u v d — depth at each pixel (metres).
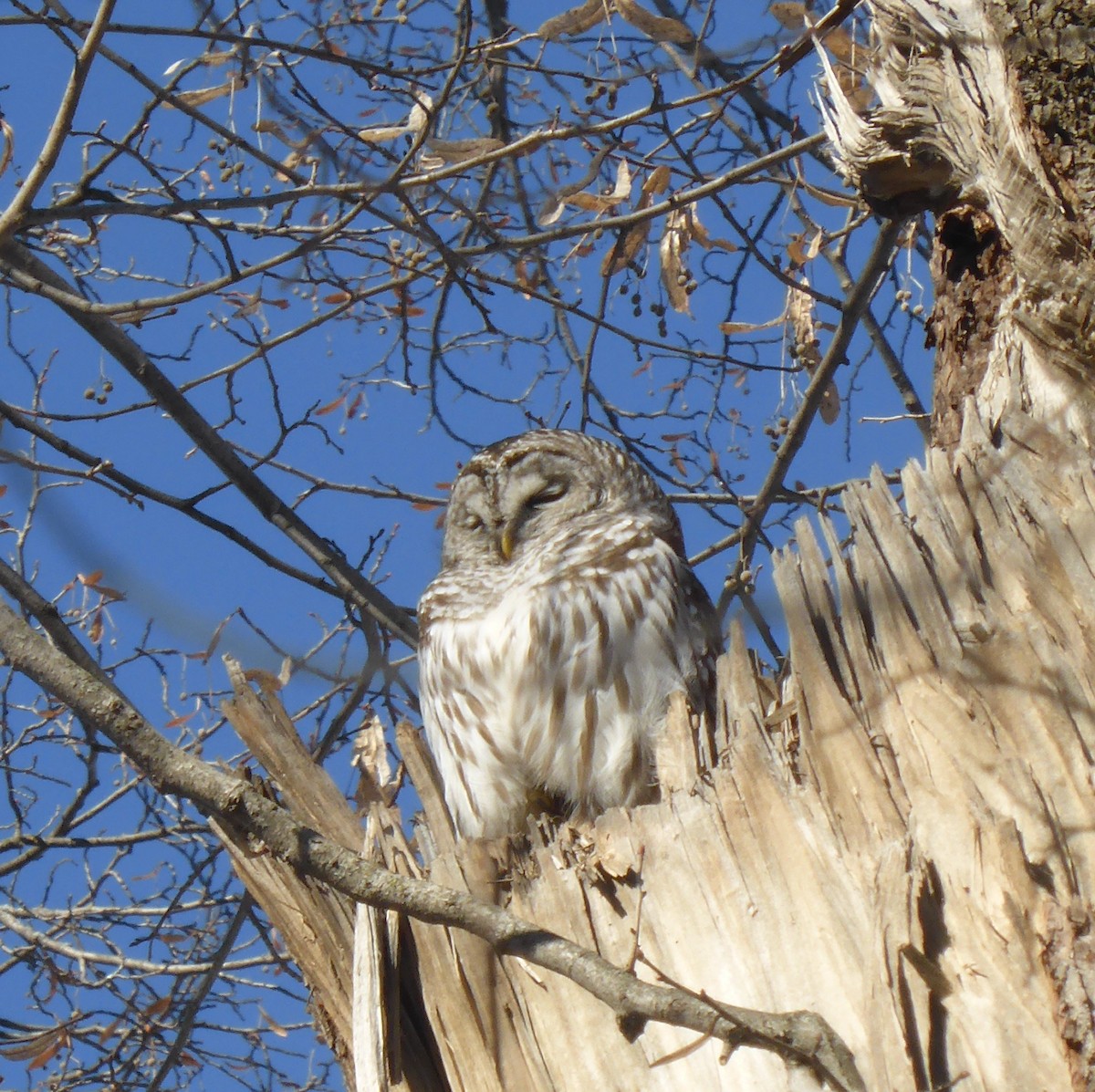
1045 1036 5.49
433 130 10.02
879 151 8.17
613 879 6.61
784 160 10.29
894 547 6.73
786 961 6.14
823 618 6.79
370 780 9.32
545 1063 6.44
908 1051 5.55
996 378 7.59
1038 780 6.03
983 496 6.72
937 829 6.04
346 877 6.02
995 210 7.53
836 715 6.49
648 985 5.52
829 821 6.34
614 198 10.10
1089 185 7.23
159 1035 12.31
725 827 6.51
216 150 10.61
